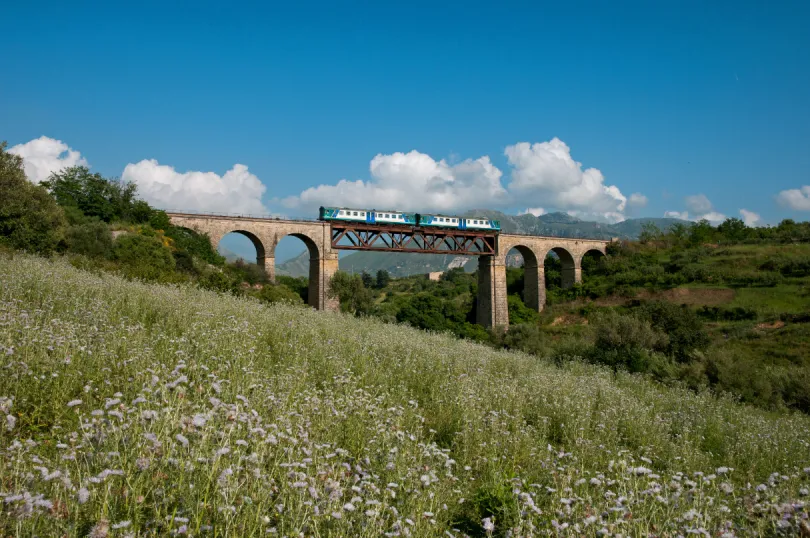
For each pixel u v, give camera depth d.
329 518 3.84
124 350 7.76
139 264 27.00
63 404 5.79
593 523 4.07
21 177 30.06
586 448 8.02
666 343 30.41
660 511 4.59
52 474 3.47
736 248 80.25
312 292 56.00
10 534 3.01
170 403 4.13
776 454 10.22
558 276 81.44
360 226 57.66
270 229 52.59
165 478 3.78
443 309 61.34
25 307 9.98
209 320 11.78
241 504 3.69
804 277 62.59
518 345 44.00
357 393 8.21
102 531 3.06
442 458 5.88
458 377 11.36
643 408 12.45
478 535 5.06
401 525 3.96
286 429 5.08
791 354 37.00
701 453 9.72
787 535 4.04
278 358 10.50
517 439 7.73
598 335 31.12
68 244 31.97
